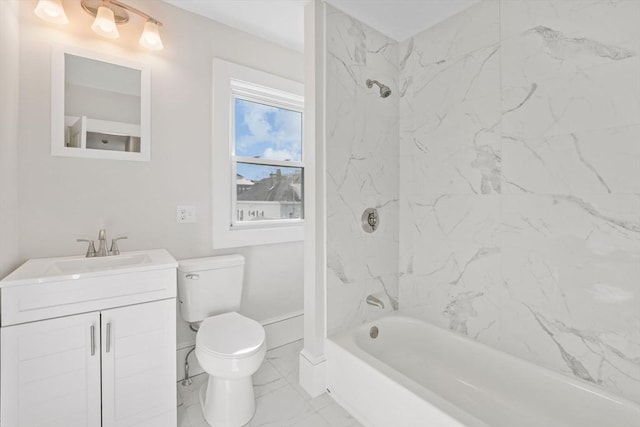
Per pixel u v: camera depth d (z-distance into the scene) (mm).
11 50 1328
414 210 2119
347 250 1909
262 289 2295
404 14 1873
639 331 1235
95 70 1626
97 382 1270
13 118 1358
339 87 1837
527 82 1542
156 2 1807
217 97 2008
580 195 1382
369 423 1498
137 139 1749
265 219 2385
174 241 1886
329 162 1803
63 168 1550
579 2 1366
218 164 2020
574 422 1335
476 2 1746
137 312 1352
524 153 1562
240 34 2133
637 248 1236
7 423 1117
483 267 1747
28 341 1143
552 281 1479
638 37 1219
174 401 1439
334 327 1849
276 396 1744
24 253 1456
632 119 1236
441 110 1939
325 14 1766
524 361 1539
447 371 1822
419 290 2098
